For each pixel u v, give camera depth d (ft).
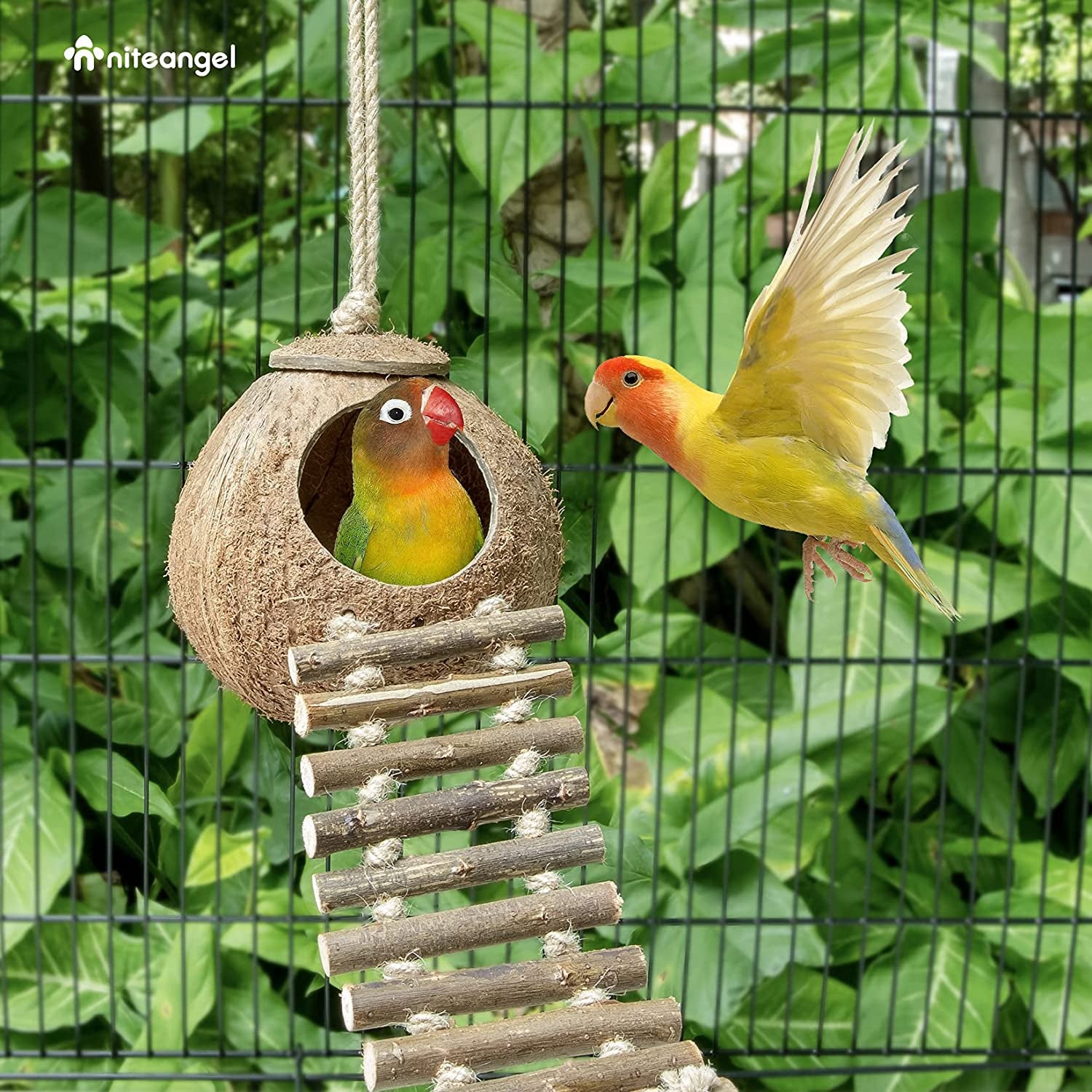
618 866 5.49
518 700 4.34
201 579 4.47
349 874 4.26
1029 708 6.95
